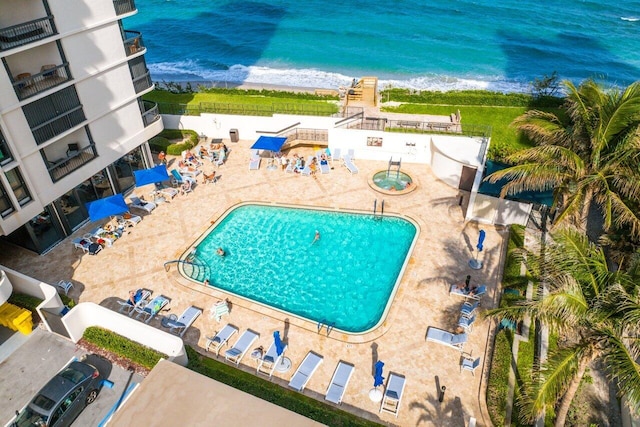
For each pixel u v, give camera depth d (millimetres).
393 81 53312
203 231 27891
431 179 32531
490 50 61344
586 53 60750
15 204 23031
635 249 22438
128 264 25484
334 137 34375
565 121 37219
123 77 28344
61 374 18359
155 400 15070
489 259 25547
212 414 14656
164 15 76250
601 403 18500
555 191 24969
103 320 21141
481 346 20750
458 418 17922
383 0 79562
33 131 23172
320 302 23375
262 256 26234
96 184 29109
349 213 29422
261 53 61125
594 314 13188
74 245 26828
